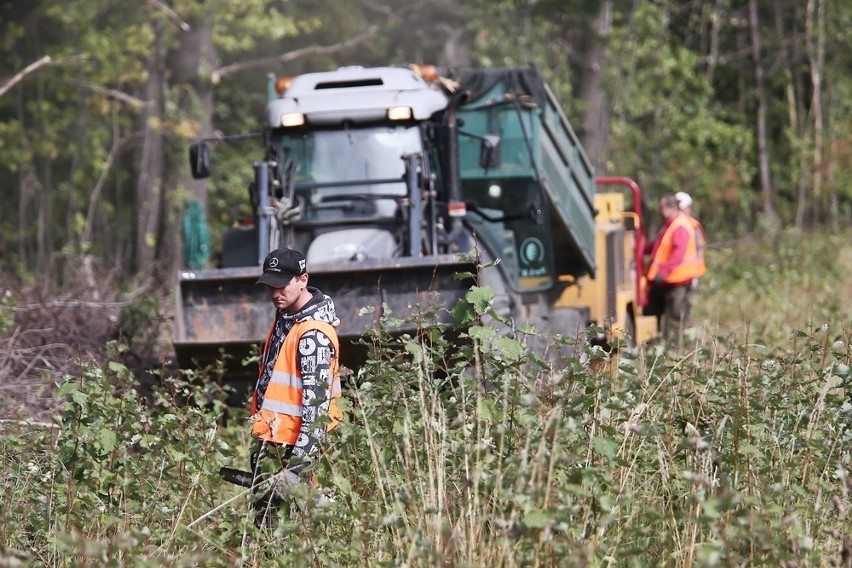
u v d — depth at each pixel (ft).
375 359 36.81
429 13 185.06
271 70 169.78
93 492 34.91
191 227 106.22
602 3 163.84
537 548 26.86
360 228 62.23
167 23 133.18
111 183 168.55
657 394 37.68
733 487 31.22
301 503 30.91
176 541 31.91
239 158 167.22
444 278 53.47
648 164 186.60
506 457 31.12
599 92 165.37
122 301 73.10
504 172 70.49
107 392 38.42
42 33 154.10
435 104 63.87
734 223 203.41
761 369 40.22
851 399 38.29
